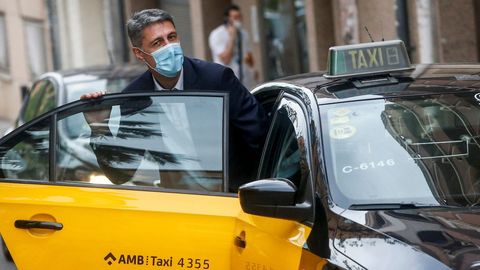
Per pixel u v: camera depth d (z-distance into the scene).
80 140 5.88
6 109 25.45
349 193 4.85
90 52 22.30
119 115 5.88
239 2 18.72
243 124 5.97
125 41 19.67
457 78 5.47
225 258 5.36
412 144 5.05
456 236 4.41
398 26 12.87
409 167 4.96
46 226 5.64
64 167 5.84
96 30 22.34
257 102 6.12
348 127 5.12
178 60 6.13
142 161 5.76
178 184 5.65
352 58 5.56
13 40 25.05
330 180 4.90
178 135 5.73
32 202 5.69
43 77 11.77
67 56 22.48
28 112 11.69
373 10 13.95
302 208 4.83
